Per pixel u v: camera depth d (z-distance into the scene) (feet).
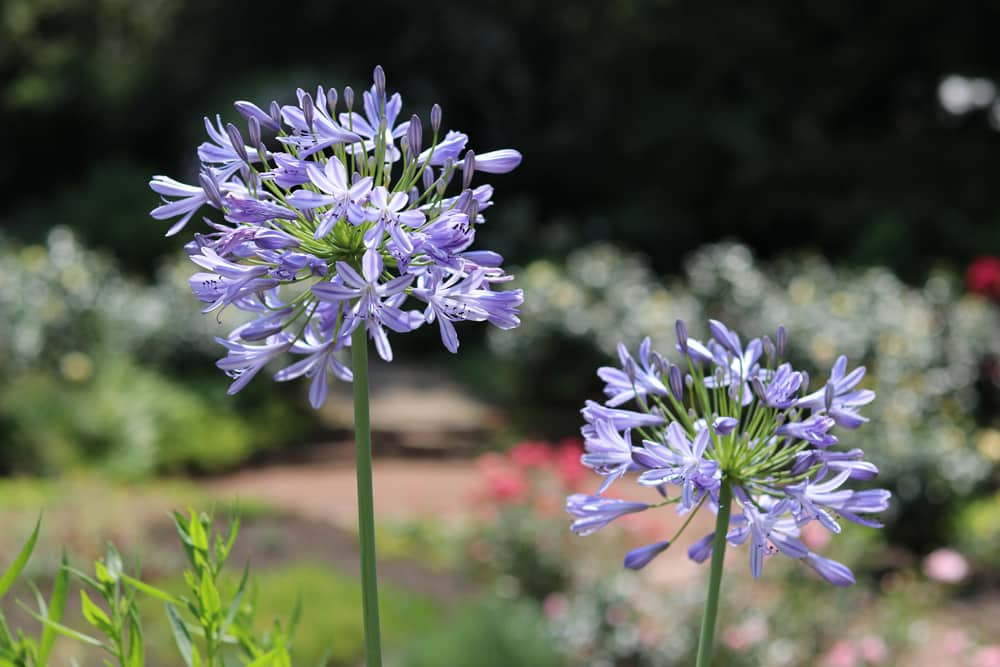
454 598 21.09
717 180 74.79
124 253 64.34
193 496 28.68
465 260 4.03
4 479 29.50
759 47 72.43
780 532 4.13
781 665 17.78
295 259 3.83
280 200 4.03
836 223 68.69
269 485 33.01
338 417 44.70
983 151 69.10
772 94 73.46
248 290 3.90
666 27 73.56
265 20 76.02
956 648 18.57
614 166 77.77
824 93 72.54
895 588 21.72
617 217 73.67
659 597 18.86
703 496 4.11
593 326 44.98
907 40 71.10
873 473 4.03
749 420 4.28
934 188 68.33
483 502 22.93
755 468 4.17
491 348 46.80
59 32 84.48
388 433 40.63
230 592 4.62
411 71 76.54
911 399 31.17
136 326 41.14
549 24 78.02
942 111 74.18
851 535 21.83
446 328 4.03
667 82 77.46
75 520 23.07
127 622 4.25
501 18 77.00
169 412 35.50
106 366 37.58
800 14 72.74
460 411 45.60
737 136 71.05
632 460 4.07
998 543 25.79
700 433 3.95
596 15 76.74
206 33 77.20
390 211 3.82
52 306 38.63
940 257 65.16
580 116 78.23
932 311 40.96
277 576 19.83
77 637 4.13
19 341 36.91
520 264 66.69
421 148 4.06
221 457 35.27
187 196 4.19
